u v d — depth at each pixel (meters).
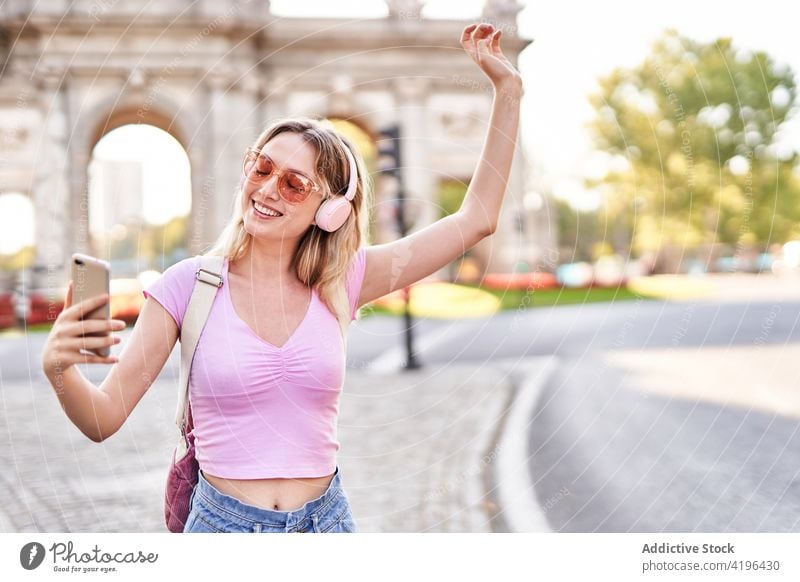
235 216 2.19
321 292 2.19
